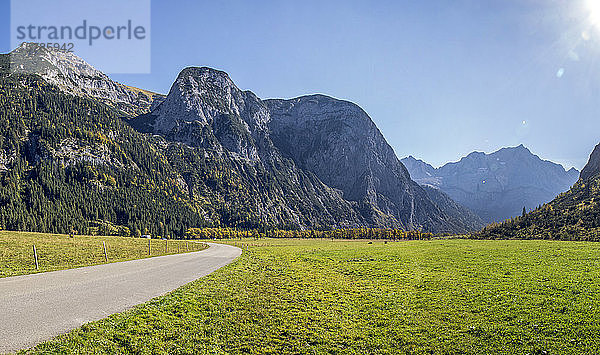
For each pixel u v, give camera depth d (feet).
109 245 229.45
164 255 205.77
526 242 280.92
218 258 183.32
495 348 52.03
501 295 80.12
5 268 111.24
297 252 249.55
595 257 146.10
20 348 41.60
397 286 100.99
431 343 55.01
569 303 69.26
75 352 42.42
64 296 69.67
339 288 98.27
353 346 54.19
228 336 55.06
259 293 85.81
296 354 50.34
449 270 126.31
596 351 48.21
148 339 49.78
